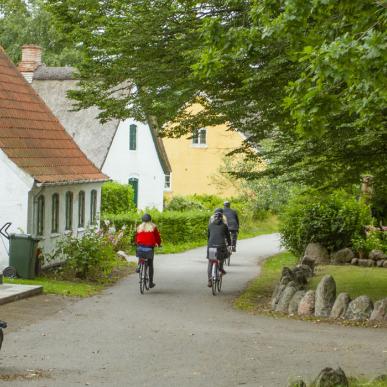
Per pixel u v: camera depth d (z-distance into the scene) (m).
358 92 12.98
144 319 19.52
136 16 21.52
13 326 17.84
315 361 14.59
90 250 27.47
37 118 31.38
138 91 23.09
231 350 15.60
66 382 12.51
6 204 27.53
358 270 30.19
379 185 22.95
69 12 22.45
